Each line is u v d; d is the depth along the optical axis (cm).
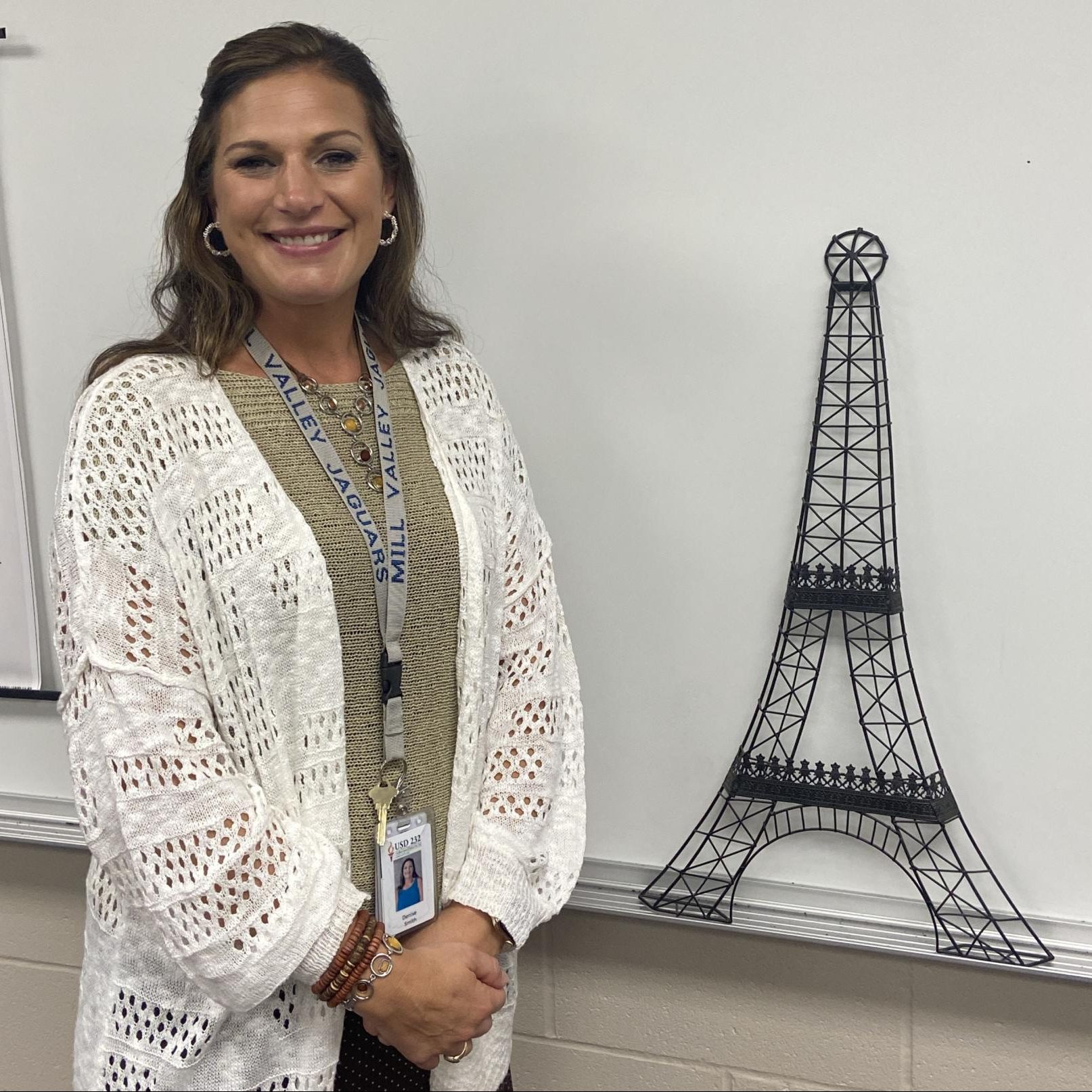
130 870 97
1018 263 126
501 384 145
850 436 134
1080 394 127
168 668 96
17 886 169
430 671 110
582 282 140
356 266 104
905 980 146
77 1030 111
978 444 130
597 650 147
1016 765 135
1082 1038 141
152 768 93
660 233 136
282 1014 103
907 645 134
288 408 106
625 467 142
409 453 113
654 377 140
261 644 99
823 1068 151
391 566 105
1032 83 123
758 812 144
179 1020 102
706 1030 154
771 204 132
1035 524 130
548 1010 160
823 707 140
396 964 99
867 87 127
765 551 139
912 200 128
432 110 141
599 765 150
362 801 106
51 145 149
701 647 144
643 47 133
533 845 117
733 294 135
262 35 104
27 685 159
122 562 94
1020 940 137
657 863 149
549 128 137
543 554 124
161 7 144
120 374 100
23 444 156
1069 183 123
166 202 147
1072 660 131
